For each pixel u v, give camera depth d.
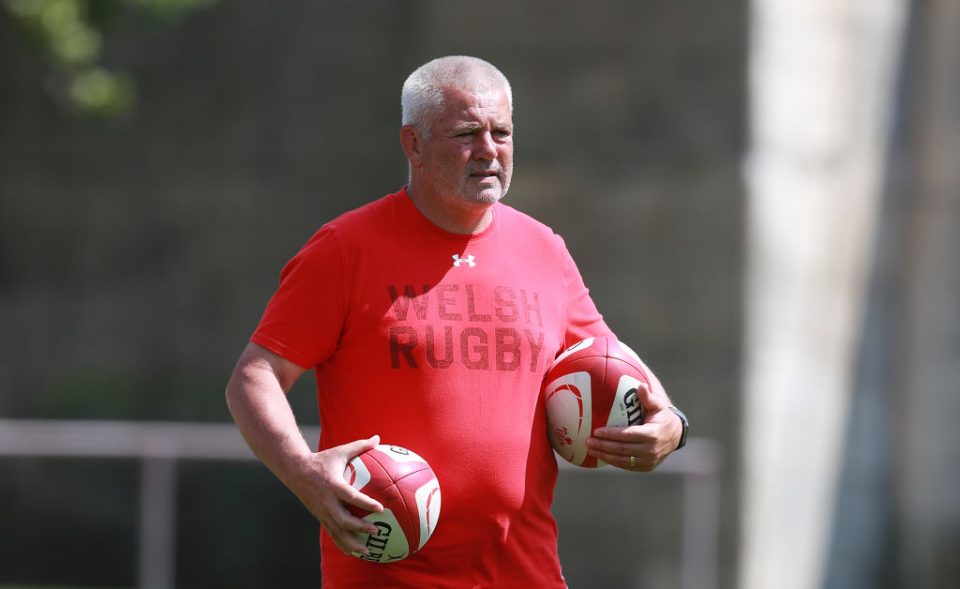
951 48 50.44
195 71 56.97
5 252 57.88
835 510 46.03
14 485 35.56
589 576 38.59
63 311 57.50
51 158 57.69
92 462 34.91
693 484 37.88
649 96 43.66
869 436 47.81
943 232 49.84
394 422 14.02
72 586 36.28
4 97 57.66
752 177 42.91
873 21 48.09
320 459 13.44
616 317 43.62
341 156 56.34
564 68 44.16
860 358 47.84
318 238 14.35
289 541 36.66
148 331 57.03
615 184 43.75
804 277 44.81
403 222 14.48
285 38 56.56
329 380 14.45
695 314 43.19
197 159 57.12
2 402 57.25
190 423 55.72
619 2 43.78
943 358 49.00
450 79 14.10
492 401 14.16
